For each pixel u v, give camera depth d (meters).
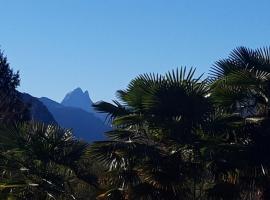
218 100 13.78
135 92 13.23
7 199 14.45
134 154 12.71
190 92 12.91
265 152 13.09
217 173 13.02
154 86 13.11
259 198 13.32
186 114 12.95
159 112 13.04
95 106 14.07
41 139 14.61
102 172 14.29
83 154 14.75
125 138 13.45
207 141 12.73
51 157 14.52
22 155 14.66
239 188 13.12
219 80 13.91
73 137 15.18
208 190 12.98
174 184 12.88
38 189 14.33
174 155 12.97
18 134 14.80
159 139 13.31
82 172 14.61
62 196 14.30
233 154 12.89
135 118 13.40
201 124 12.88
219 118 13.02
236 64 14.76
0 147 14.88
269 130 13.21
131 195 12.98
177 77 13.19
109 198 13.30
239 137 13.45
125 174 13.25
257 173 13.09
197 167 13.05
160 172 12.84
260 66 14.59
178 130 12.87
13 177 14.70
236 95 13.80
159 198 12.91
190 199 13.30
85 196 14.61
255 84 13.81
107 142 13.05
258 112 14.01
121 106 13.95
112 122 13.92
